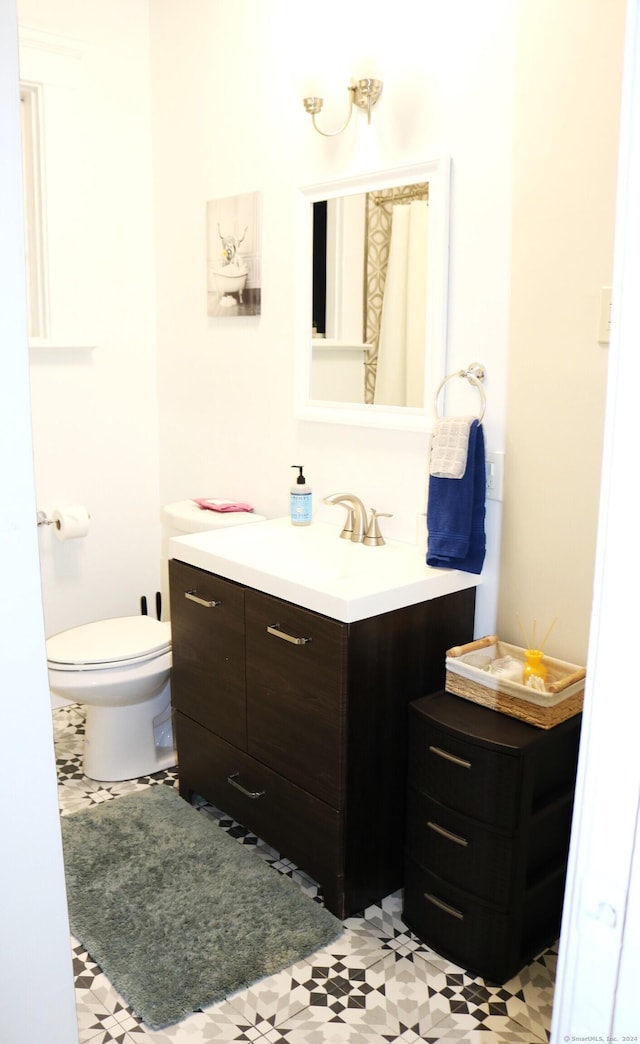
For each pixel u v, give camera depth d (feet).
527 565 7.02
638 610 1.99
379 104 7.55
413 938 6.66
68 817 8.16
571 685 6.15
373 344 7.91
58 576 10.37
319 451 8.70
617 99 5.92
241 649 7.34
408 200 7.39
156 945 6.48
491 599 7.32
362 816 6.75
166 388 10.73
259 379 9.30
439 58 7.01
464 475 6.83
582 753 2.15
